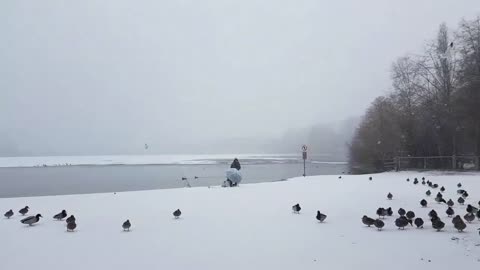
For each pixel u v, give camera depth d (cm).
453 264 845
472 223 1310
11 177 5691
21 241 1123
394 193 2128
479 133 3850
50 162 13025
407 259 888
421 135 4444
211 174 5831
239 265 868
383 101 5325
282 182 3166
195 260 909
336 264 862
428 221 1360
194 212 1611
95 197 2214
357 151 5753
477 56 3734
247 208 1708
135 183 4391
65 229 1291
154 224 1357
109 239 1135
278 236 1145
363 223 1295
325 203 1811
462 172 3631
